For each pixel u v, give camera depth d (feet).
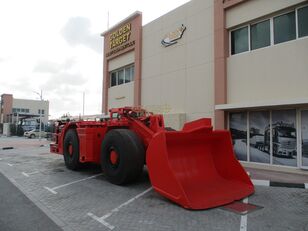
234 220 18.66
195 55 48.47
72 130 37.22
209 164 26.53
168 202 22.45
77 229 17.38
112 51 70.90
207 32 46.57
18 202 23.03
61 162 45.65
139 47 61.21
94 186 28.02
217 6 44.65
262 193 25.23
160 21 56.24
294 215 19.66
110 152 29.09
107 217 19.36
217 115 43.98
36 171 36.99
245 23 41.86
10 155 57.52
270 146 38.58
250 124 40.96
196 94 47.98
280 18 38.04
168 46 54.13
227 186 24.73
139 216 19.45
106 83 73.61
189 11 49.96
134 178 27.84
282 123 37.47
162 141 22.59
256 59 39.73
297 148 35.73
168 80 53.78
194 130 24.40
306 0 34.83
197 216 19.35
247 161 41.16
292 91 35.78
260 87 39.14
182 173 24.27
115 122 31.91
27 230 17.29
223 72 43.16
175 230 17.08
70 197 24.30
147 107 58.65
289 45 36.27
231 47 43.96
